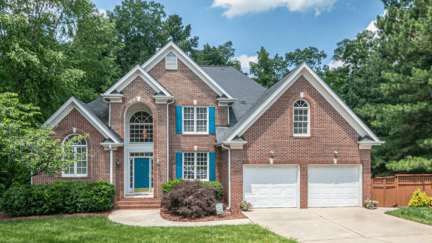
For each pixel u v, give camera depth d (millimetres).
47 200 15328
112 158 17750
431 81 18812
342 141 18000
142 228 12547
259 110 17062
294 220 14445
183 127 19750
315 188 17781
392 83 22359
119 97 18656
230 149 16938
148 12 50125
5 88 21734
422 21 21516
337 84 47312
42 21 23875
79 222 13305
